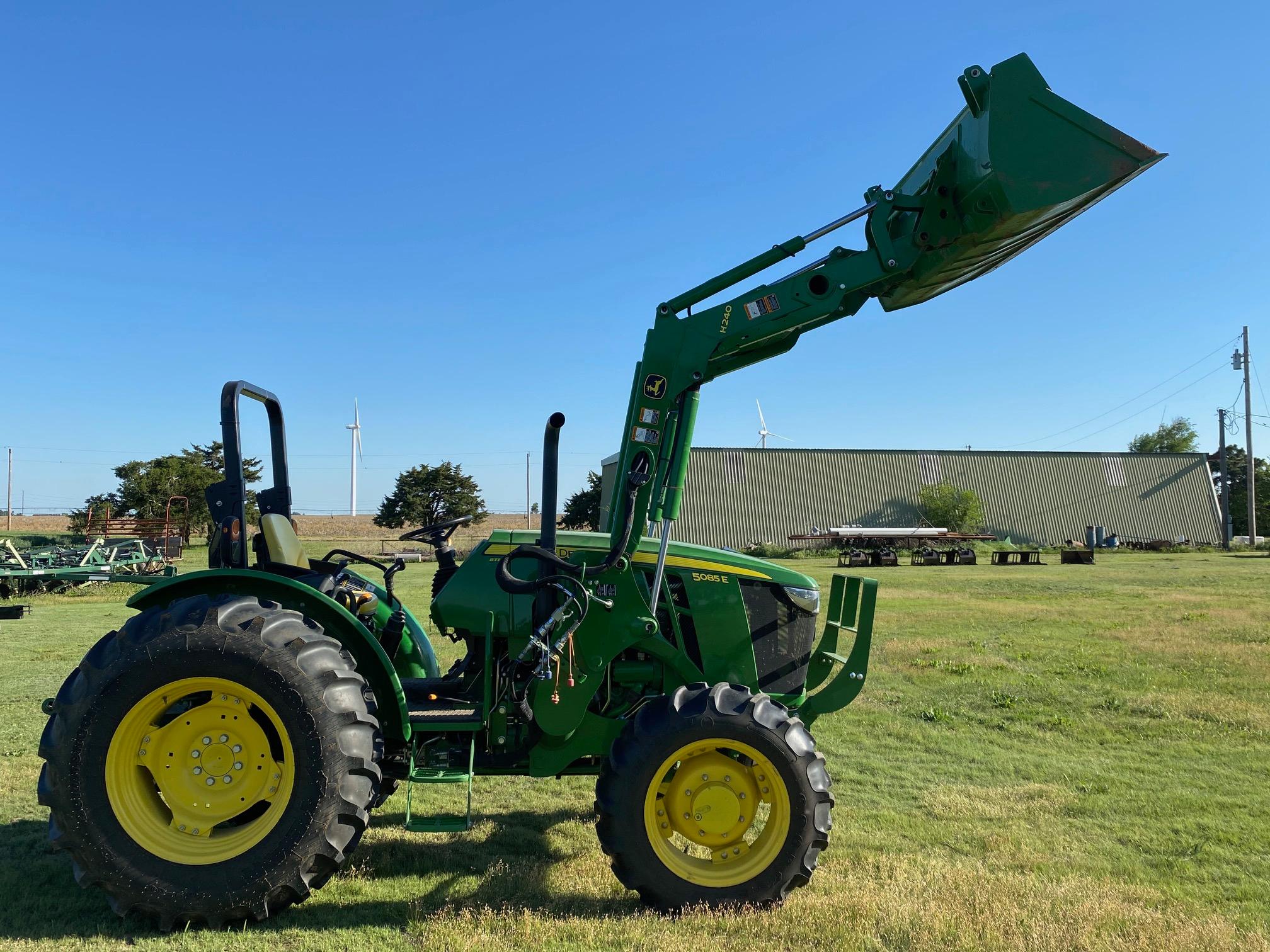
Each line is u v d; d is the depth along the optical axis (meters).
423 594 15.29
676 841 4.21
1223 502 47.94
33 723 6.92
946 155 4.05
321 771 3.45
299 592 3.76
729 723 3.67
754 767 3.79
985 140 3.75
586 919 3.52
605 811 3.63
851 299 4.18
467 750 4.12
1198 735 6.73
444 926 3.43
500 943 3.30
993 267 4.43
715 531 43.59
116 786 3.44
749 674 4.26
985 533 44.72
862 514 44.94
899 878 3.94
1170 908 3.67
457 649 8.20
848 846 4.45
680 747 3.66
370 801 3.58
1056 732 6.84
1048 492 46.56
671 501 4.03
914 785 5.52
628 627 4.01
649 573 4.27
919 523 44.97
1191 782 5.55
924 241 4.03
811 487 44.84
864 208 4.05
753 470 44.62
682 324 4.02
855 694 4.27
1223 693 8.12
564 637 3.90
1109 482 47.03
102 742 3.42
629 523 3.96
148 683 3.44
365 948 3.27
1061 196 3.67
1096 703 7.71
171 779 3.54
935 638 11.61
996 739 6.66
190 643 3.45
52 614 15.45
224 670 3.45
